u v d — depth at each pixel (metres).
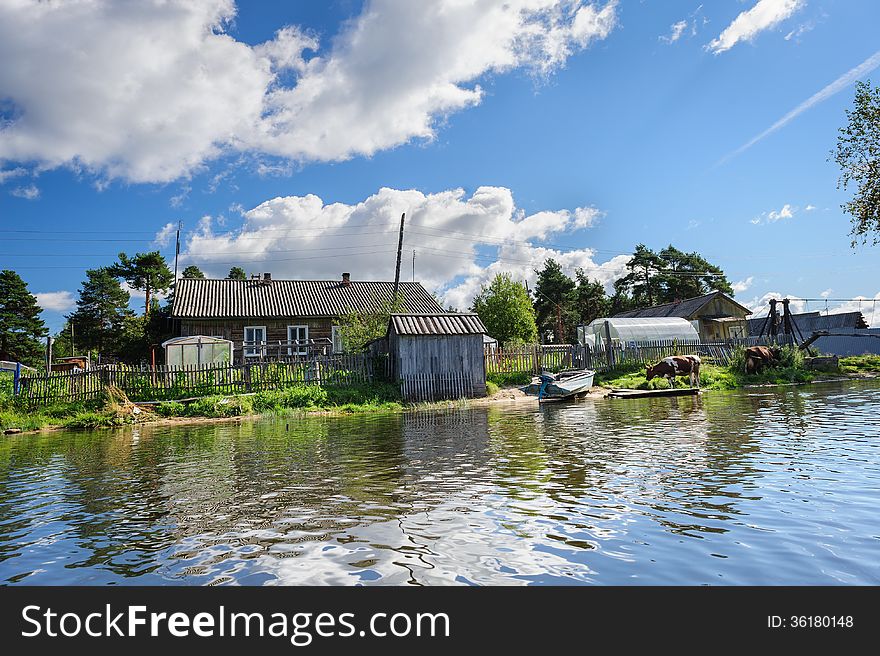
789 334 34.91
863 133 25.75
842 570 3.84
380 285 37.88
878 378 26.47
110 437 14.23
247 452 10.31
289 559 4.40
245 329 31.23
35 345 49.50
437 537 4.76
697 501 5.60
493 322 43.06
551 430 11.91
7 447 12.88
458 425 13.79
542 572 3.97
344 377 22.22
